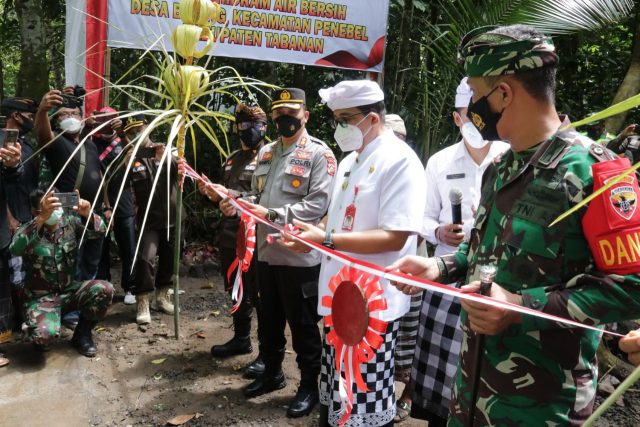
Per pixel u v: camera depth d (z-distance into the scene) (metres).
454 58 4.43
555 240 1.19
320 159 2.89
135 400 3.07
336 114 2.11
